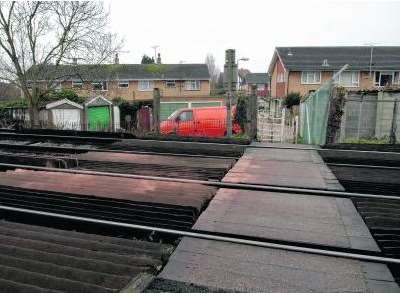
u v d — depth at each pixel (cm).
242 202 486
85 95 2481
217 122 1648
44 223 453
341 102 1433
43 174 614
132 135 1101
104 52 1922
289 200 496
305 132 1645
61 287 281
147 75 4628
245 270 312
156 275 306
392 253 349
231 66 1169
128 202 470
